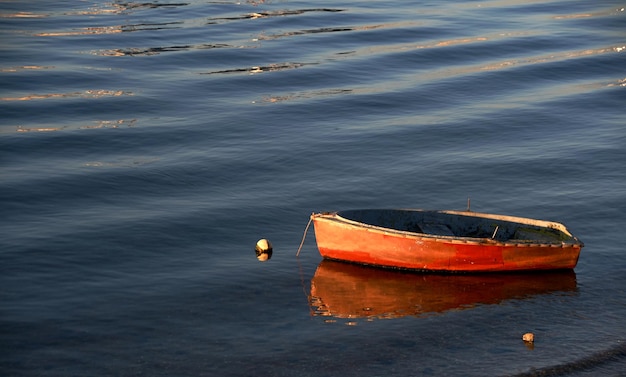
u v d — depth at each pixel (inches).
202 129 1362.0
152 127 1362.0
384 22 2186.3
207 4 2418.8
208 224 1004.6
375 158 1249.4
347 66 1768.0
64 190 1095.0
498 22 2215.8
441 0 2539.4
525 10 2378.2
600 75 1740.9
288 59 1817.2
